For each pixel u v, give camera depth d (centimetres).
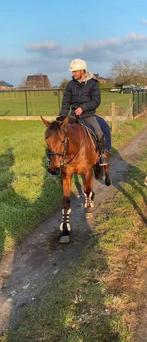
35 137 1781
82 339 435
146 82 7712
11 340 448
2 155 1389
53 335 446
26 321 475
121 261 609
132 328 458
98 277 557
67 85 753
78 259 625
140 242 680
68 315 475
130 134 1923
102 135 779
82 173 731
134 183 1045
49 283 563
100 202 904
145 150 1554
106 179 886
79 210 856
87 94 737
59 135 614
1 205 816
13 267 619
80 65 725
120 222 756
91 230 742
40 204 851
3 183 995
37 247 683
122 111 2712
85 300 504
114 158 1420
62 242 689
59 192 943
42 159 1278
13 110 3634
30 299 528
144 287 542
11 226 729
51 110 3516
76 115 732
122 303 499
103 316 474
